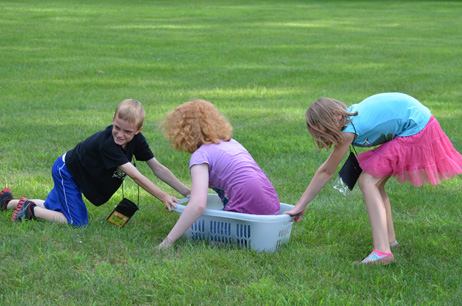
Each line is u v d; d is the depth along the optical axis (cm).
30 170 475
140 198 425
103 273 286
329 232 366
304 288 279
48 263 293
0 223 356
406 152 321
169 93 848
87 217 367
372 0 3253
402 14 2441
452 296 278
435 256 331
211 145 334
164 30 1698
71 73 986
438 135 327
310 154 552
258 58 1214
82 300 261
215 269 298
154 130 624
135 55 1213
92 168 350
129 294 266
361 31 1784
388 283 293
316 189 330
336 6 2825
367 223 384
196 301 263
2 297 257
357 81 970
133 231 349
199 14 2256
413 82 959
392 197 441
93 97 801
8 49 1227
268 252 323
